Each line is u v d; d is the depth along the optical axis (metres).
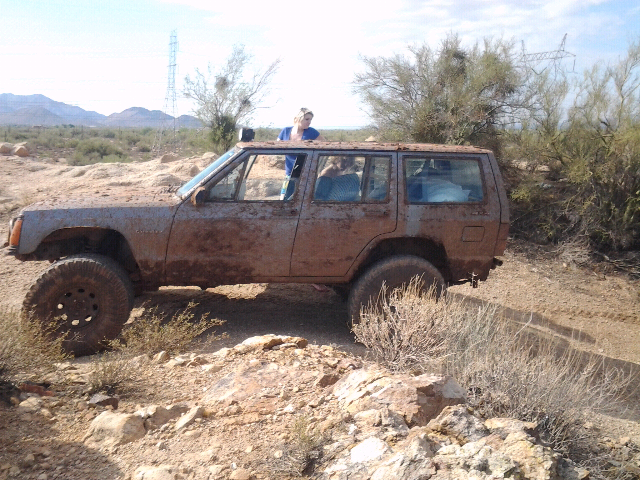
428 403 3.62
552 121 12.96
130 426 3.43
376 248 5.99
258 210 5.69
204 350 5.43
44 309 5.29
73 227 5.58
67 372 4.51
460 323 4.98
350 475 2.84
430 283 5.79
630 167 11.74
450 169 5.99
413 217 5.84
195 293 7.41
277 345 4.92
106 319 5.39
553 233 11.95
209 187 5.68
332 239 5.77
